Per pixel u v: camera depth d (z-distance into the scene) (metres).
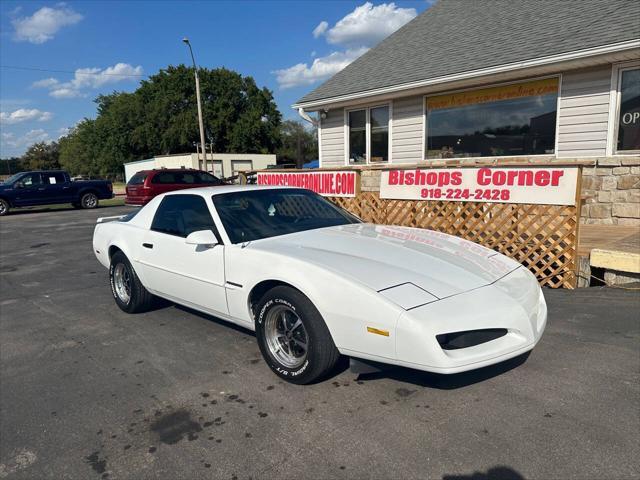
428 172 6.18
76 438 2.67
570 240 4.99
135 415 2.88
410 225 6.54
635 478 2.08
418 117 10.11
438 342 2.50
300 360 3.09
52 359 3.84
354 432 2.55
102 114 76.19
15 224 15.27
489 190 5.57
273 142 59.75
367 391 3.00
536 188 5.14
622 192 7.38
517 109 8.58
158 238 4.34
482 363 2.56
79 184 20.77
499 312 2.67
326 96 11.09
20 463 2.46
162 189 16.89
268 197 4.30
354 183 7.30
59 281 6.82
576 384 2.94
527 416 2.61
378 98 10.37
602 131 7.55
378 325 2.62
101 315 4.98
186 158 39.59
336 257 3.16
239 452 2.44
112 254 5.11
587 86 7.63
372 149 11.23
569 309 4.35
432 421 2.61
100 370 3.56
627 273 4.85
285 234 3.82
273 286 3.34
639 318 4.03
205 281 3.78
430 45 10.73
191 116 53.03
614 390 2.85
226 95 55.84
